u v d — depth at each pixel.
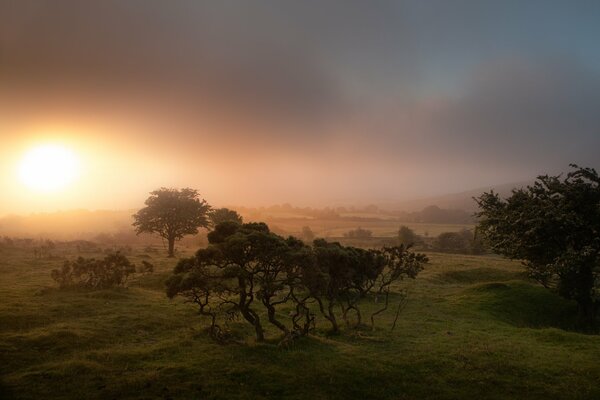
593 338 30.56
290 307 38.75
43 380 19.69
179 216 81.31
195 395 18.83
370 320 35.50
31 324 28.75
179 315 33.66
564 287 44.06
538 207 44.59
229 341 25.95
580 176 45.44
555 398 20.28
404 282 59.38
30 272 53.50
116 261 44.47
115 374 20.72
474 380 21.91
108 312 33.19
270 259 24.12
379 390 20.39
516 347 27.62
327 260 29.00
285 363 22.45
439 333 31.64
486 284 53.00
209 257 23.52
